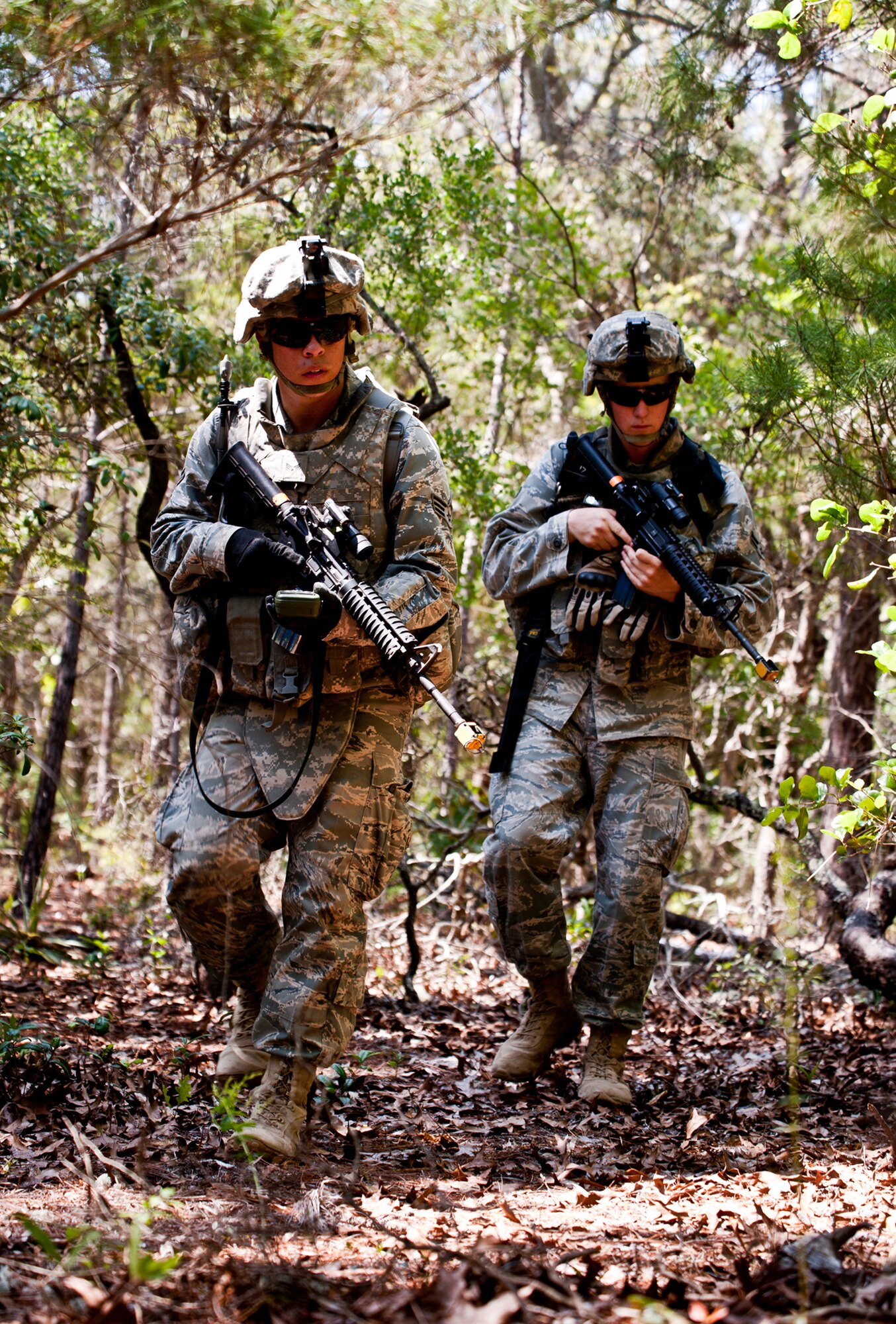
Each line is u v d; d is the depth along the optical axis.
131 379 6.81
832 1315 2.11
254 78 3.04
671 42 6.97
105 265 6.39
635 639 4.34
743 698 10.65
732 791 6.57
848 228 5.43
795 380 5.39
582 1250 2.61
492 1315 2.07
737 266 11.91
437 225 8.58
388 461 3.76
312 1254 2.60
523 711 4.51
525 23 3.13
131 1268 2.17
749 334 8.73
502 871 4.36
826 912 7.54
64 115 3.45
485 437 10.43
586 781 4.51
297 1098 3.42
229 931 3.70
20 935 6.52
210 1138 3.44
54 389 6.67
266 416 3.84
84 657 11.27
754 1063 5.02
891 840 4.87
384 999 6.36
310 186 6.59
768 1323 2.08
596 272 9.69
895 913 6.30
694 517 4.55
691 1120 3.90
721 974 7.02
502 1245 2.56
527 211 9.55
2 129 5.70
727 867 11.91
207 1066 4.38
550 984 4.44
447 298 8.93
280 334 3.62
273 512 3.71
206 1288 2.30
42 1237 2.31
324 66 3.04
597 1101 4.22
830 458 5.27
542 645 4.53
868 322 5.38
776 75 6.20
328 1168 3.32
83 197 6.37
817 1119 4.09
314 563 3.57
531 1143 3.78
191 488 3.89
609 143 11.87
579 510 4.44
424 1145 3.63
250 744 3.66
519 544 4.52
